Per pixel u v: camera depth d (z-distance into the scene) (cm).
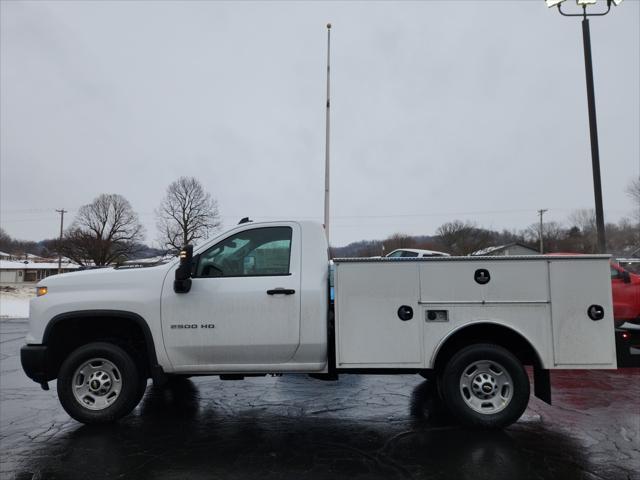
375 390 600
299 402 544
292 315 437
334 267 437
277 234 465
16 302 2672
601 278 425
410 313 431
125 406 446
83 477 344
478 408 429
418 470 354
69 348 483
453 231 6719
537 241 7081
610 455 381
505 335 450
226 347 437
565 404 530
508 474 346
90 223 7531
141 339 485
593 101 1349
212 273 456
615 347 422
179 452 390
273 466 362
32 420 480
